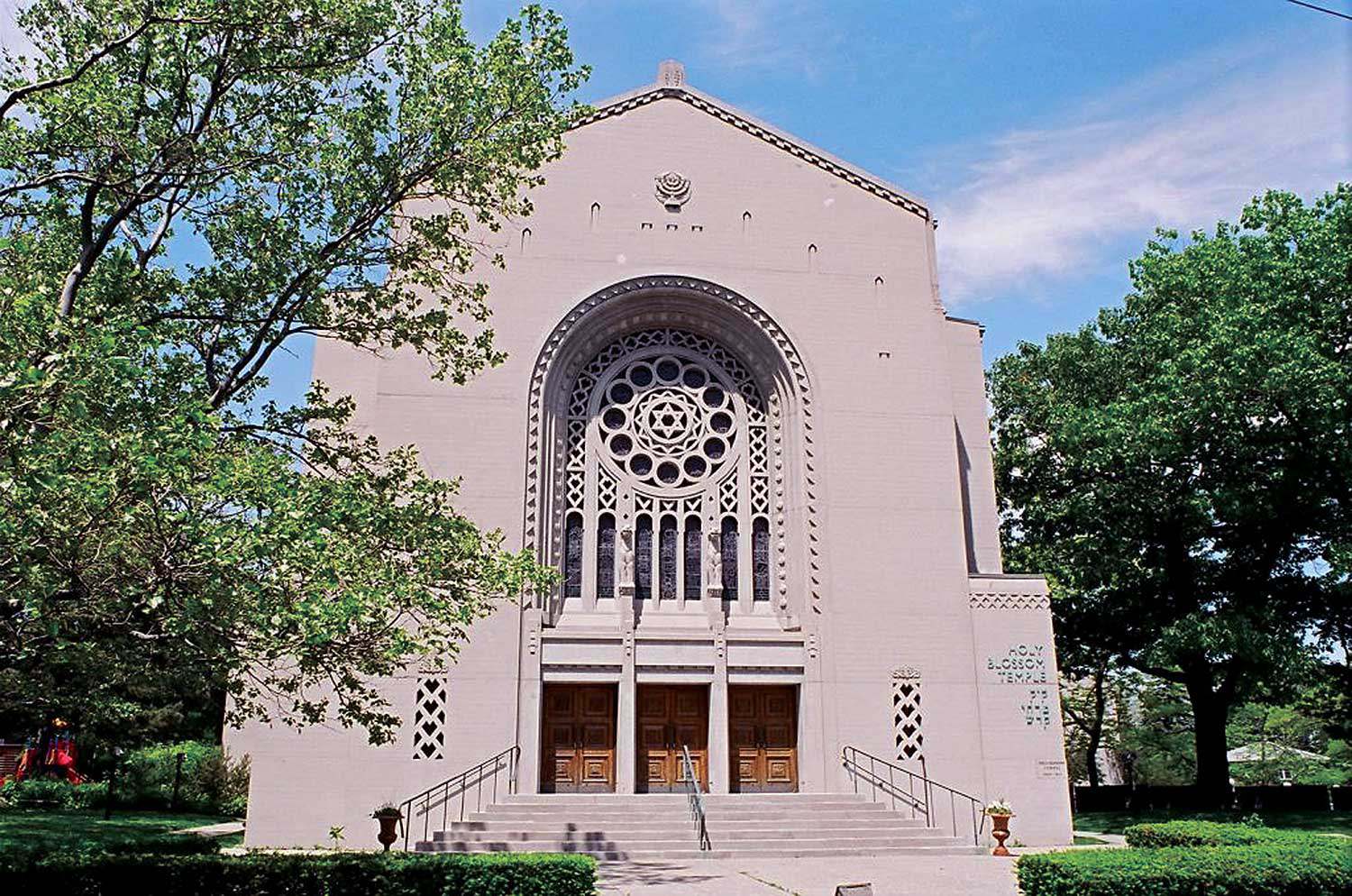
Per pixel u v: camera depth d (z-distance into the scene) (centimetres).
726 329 2900
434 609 1527
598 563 2731
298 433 1678
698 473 2839
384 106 1666
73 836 2530
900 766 2583
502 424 2647
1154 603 3659
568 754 2578
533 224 2811
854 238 2978
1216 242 3294
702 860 2170
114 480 1066
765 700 2697
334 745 2392
